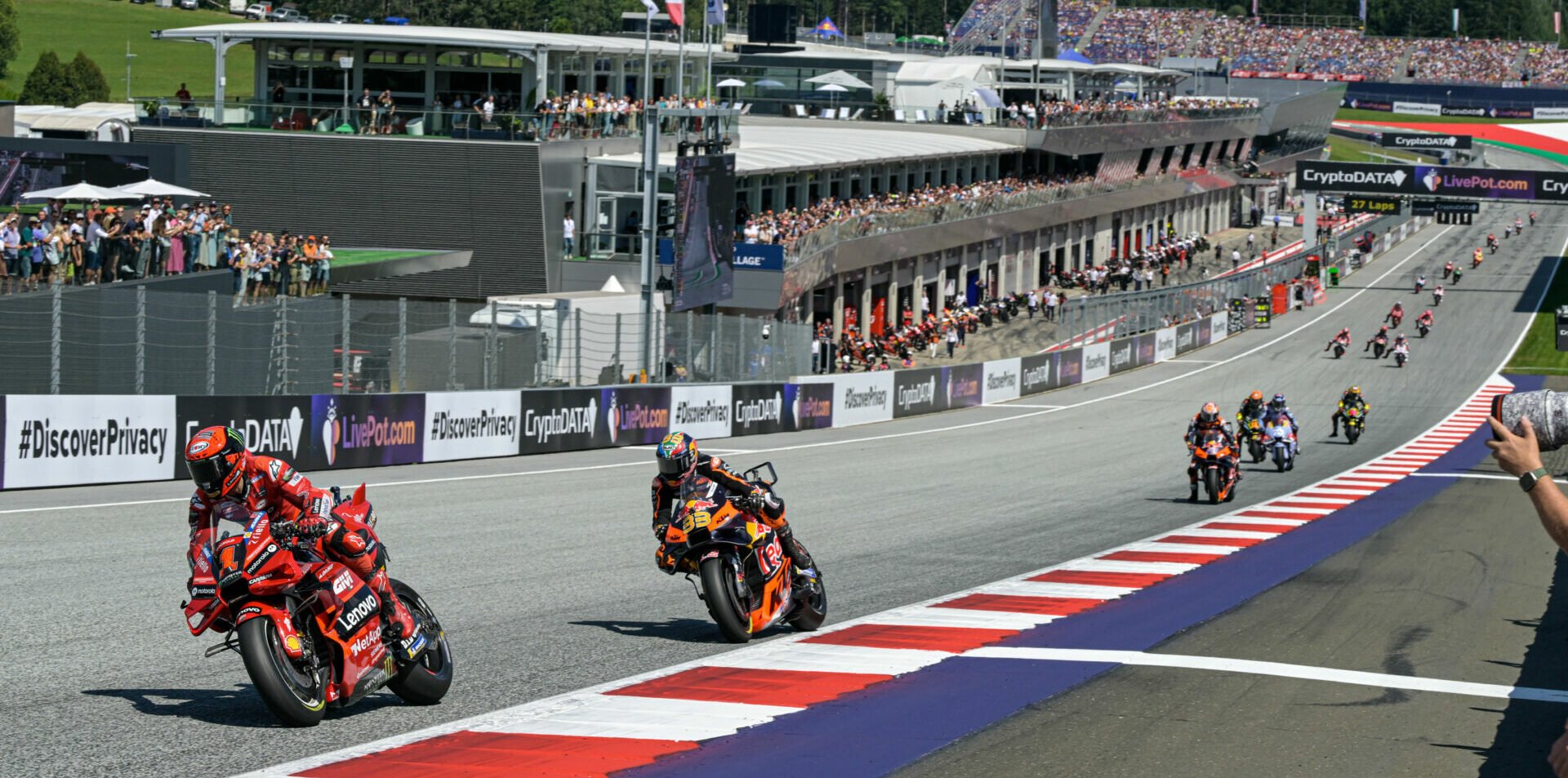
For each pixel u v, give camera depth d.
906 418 164.12
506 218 170.88
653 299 125.19
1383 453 131.88
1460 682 32.25
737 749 25.66
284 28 186.00
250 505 25.78
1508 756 25.86
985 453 120.81
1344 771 24.67
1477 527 69.69
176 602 40.81
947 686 31.19
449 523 62.34
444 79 188.38
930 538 63.12
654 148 124.69
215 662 33.00
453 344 97.81
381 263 144.50
